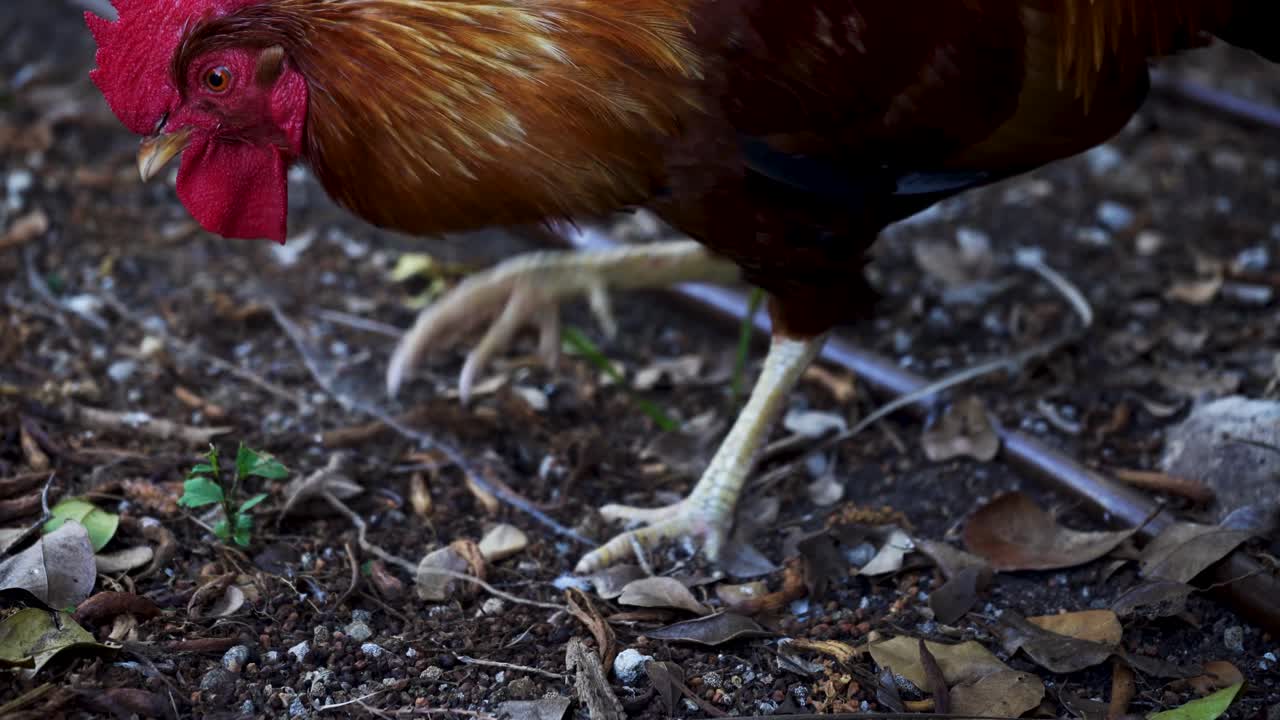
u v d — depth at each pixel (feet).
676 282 11.19
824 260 8.48
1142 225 14.33
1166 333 12.18
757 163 7.73
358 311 12.78
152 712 7.27
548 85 7.34
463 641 8.29
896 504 10.03
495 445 10.75
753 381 11.76
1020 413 11.09
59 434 10.08
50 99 16.20
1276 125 16.20
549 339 11.23
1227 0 8.68
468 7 7.38
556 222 8.02
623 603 8.60
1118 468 10.27
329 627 8.30
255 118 7.91
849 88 7.59
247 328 12.30
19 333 11.50
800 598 8.90
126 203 14.35
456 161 7.56
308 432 10.67
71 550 8.26
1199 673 8.02
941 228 14.55
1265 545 8.91
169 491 9.37
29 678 7.32
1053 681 8.09
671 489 10.30
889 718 7.41
